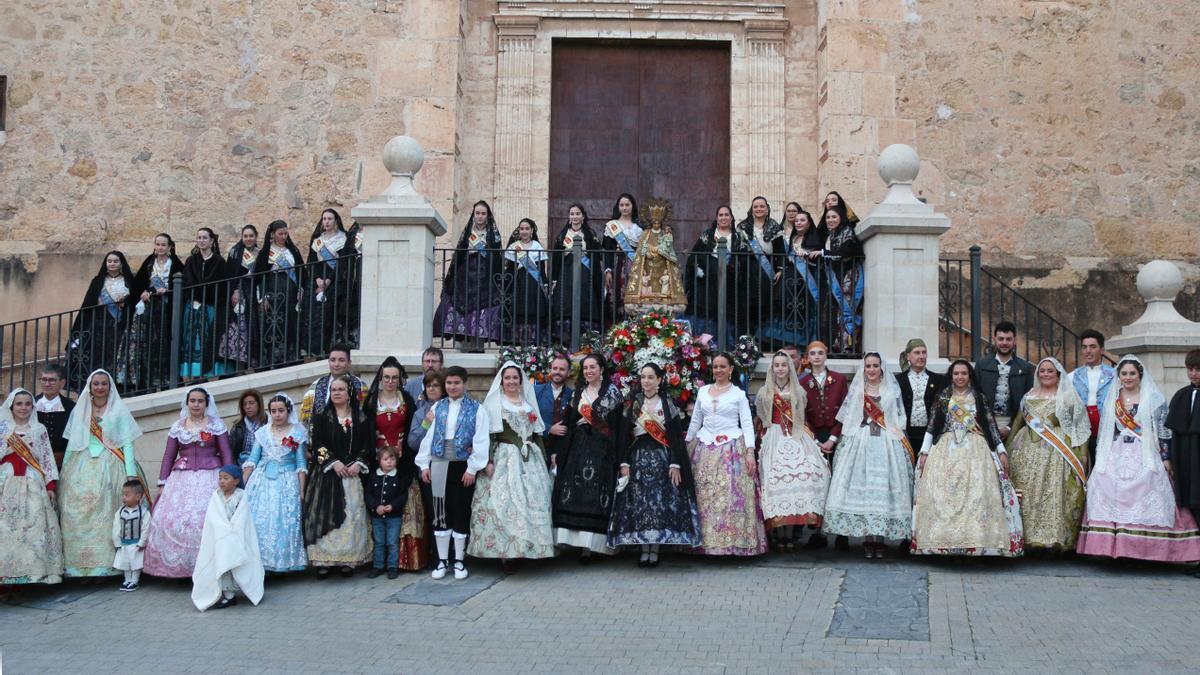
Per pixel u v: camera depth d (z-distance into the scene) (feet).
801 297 32.04
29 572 24.89
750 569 25.91
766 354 31.12
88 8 43.06
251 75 42.98
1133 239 42.98
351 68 43.01
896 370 29.81
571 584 24.89
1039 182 43.06
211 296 33.71
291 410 26.40
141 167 42.52
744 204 44.16
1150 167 43.34
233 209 42.50
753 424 27.71
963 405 26.03
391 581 25.72
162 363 32.42
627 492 25.94
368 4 43.21
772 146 44.37
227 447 26.35
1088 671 18.71
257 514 25.61
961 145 43.06
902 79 43.21
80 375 32.76
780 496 26.32
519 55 44.50
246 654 20.38
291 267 32.04
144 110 42.73
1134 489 25.38
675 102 45.27
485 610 22.98
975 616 21.83
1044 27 43.68
